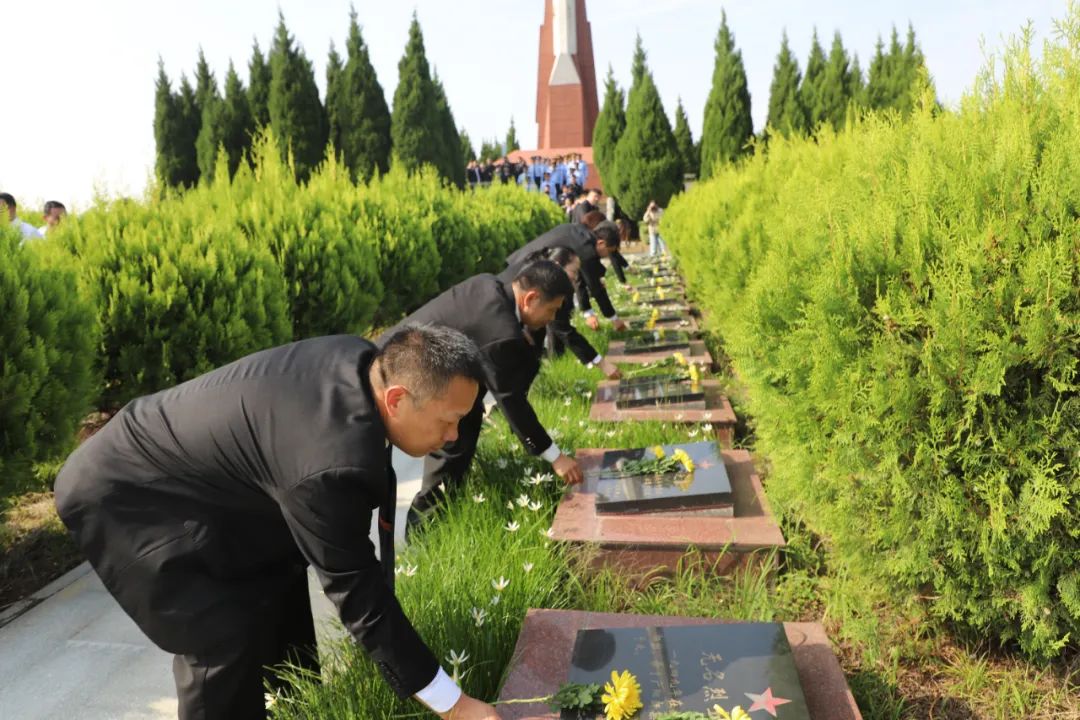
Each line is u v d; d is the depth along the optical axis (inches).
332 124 970.1
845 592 120.6
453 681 79.6
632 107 1137.4
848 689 88.0
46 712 112.2
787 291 130.0
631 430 197.5
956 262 99.9
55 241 208.8
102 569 83.2
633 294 437.7
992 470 98.3
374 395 77.1
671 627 95.0
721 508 137.8
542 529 136.9
